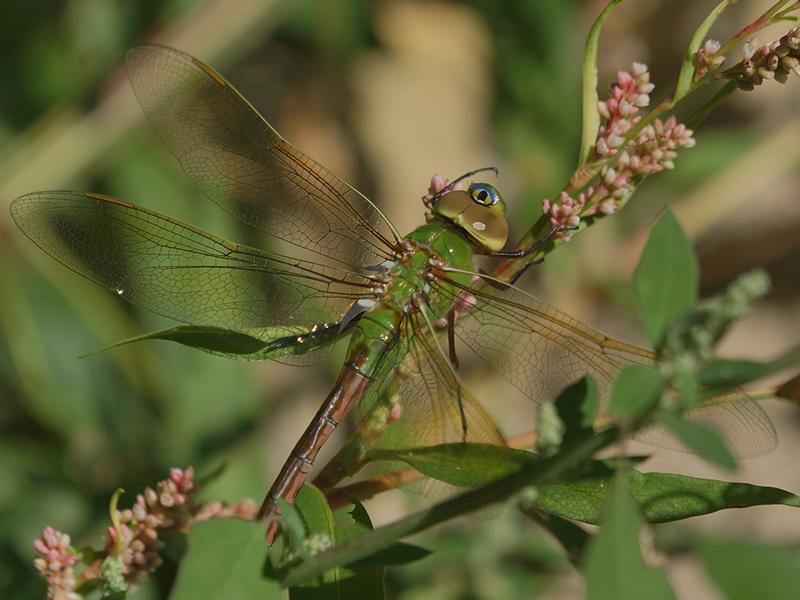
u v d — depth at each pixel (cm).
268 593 77
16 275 93
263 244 92
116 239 83
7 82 95
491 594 89
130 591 81
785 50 81
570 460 77
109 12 95
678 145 81
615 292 96
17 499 90
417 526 77
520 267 83
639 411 76
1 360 93
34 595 88
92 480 92
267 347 83
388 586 89
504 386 96
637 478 79
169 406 92
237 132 84
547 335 83
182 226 83
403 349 83
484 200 85
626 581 76
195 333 82
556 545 89
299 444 83
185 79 84
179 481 81
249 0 95
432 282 84
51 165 93
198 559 77
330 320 84
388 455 81
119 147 94
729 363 77
